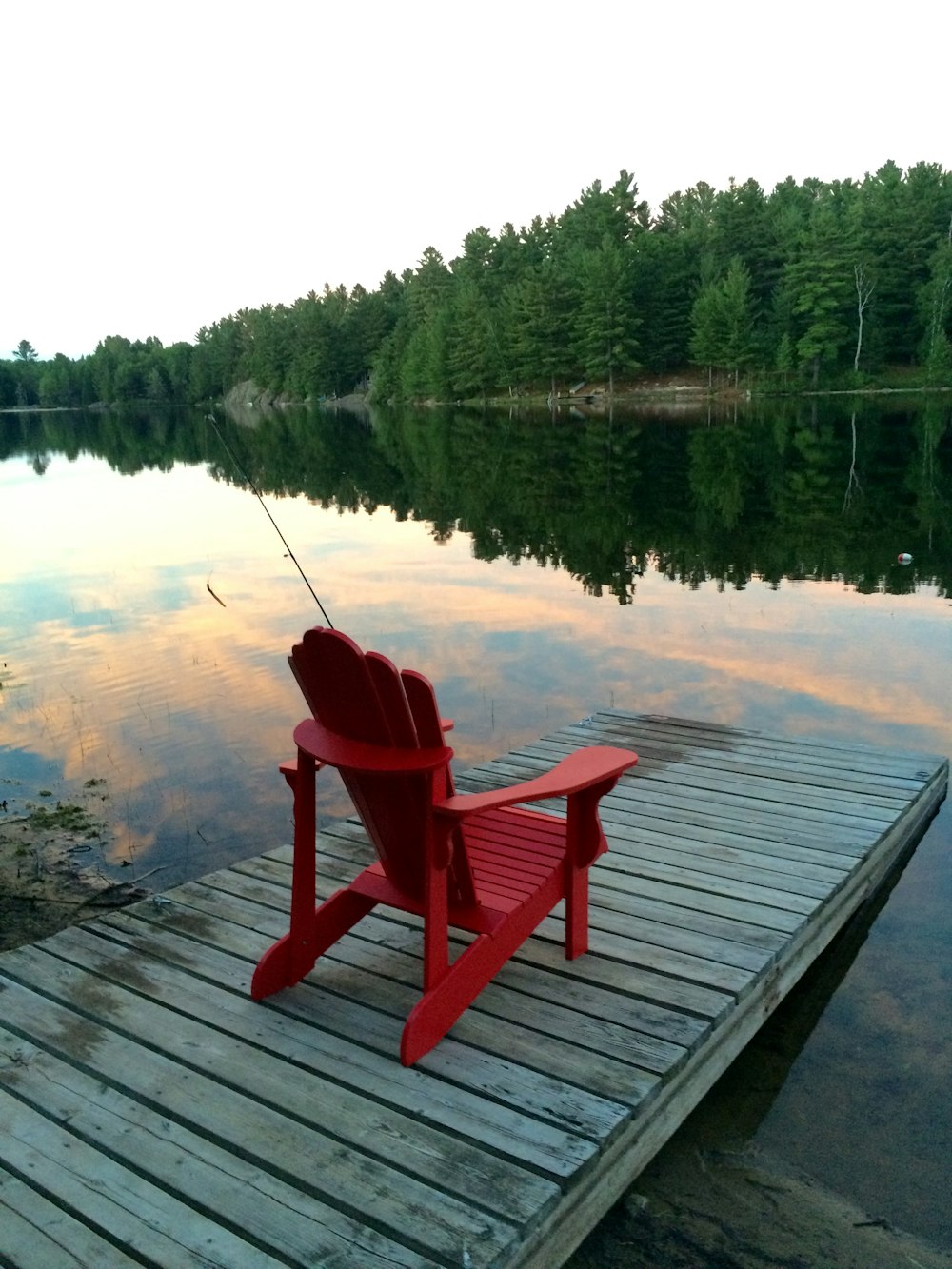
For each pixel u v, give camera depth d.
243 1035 2.73
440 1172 2.17
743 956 3.08
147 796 5.27
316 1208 2.09
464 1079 2.49
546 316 61.97
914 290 54.81
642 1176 2.54
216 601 10.15
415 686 2.38
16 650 8.41
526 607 9.40
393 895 2.88
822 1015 3.28
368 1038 2.69
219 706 6.72
